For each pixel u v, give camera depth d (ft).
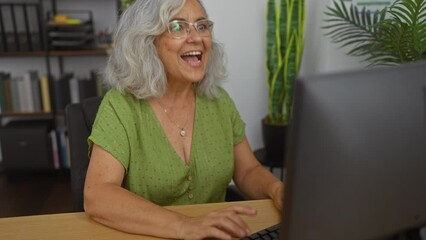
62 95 10.20
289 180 1.82
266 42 7.35
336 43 6.82
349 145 1.80
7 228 3.29
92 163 3.81
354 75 1.80
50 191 9.61
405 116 1.90
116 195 3.41
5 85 10.07
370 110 1.82
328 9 6.66
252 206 3.67
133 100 4.19
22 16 9.72
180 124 4.33
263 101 8.22
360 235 1.96
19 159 10.17
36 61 10.87
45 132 10.05
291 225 1.88
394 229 2.04
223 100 4.73
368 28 6.12
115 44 4.27
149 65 4.08
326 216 1.87
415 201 2.05
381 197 1.94
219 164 4.35
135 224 3.20
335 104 1.75
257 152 7.34
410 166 1.96
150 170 4.04
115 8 10.44
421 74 1.94
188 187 4.22
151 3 4.06
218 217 3.12
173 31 4.04
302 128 1.75
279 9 6.70
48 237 3.17
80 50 10.02
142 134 4.10
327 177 1.81
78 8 10.62
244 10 7.73
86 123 4.28
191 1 4.13
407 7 5.29
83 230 3.28
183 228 3.07
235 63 7.98
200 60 4.31
